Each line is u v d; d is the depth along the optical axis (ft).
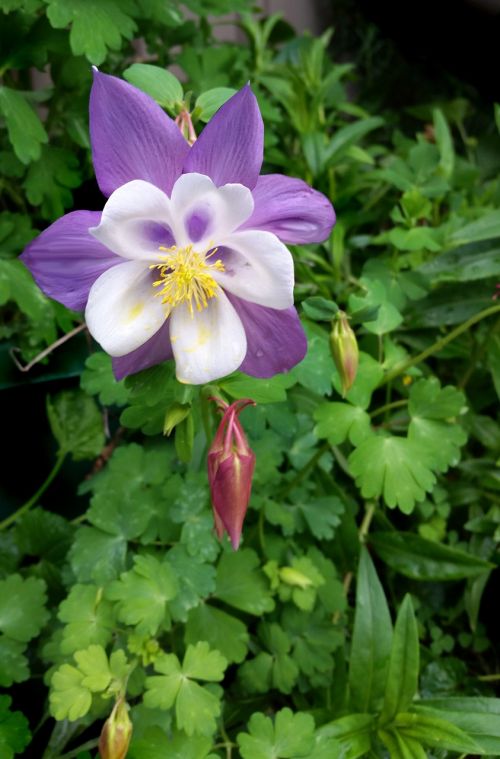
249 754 0.79
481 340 1.17
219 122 0.63
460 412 0.96
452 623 1.16
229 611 1.02
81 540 0.93
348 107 1.46
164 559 0.91
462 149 1.66
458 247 1.17
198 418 0.89
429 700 0.90
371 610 0.93
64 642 0.84
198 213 0.65
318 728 0.87
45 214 1.05
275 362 0.71
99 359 0.97
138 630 0.83
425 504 1.14
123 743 0.74
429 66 1.67
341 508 1.04
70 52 0.98
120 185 0.65
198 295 0.68
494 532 1.12
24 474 1.11
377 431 1.07
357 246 1.29
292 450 1.07
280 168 1.35
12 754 0.80
